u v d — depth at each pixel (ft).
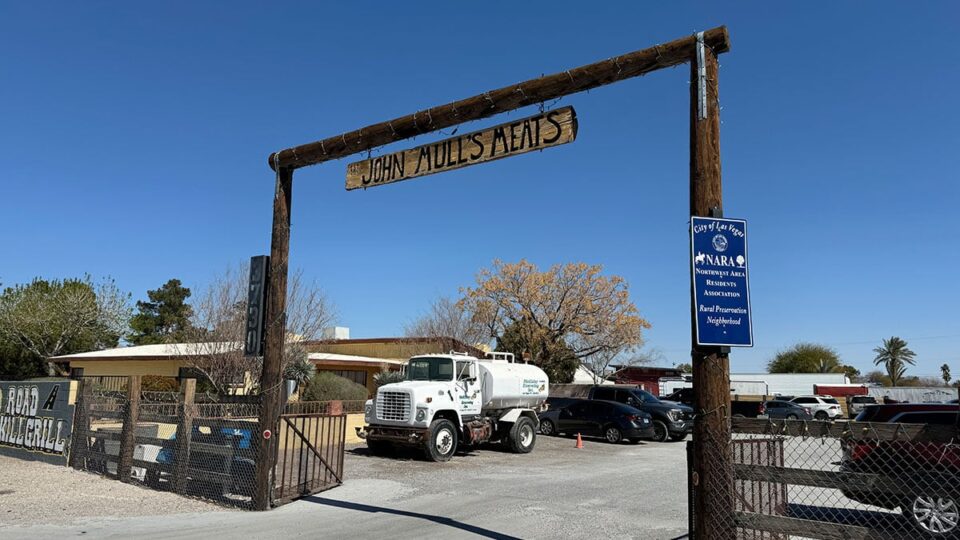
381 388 58.29
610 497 38.17
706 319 20.45
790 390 193.67
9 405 53.16
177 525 29.27
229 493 34.78
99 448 43.09
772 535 22.79
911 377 311.68
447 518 31.42
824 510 29.37
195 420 37.22
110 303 145.28
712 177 21.66
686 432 82.99
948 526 19.20
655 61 23.79
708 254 20.86
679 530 29.35
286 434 35.60
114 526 28.78
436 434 56.29
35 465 45.75
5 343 130.93
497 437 65.82
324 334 96.84
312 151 35.29
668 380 162.71
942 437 17.12
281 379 35.19
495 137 28.50
